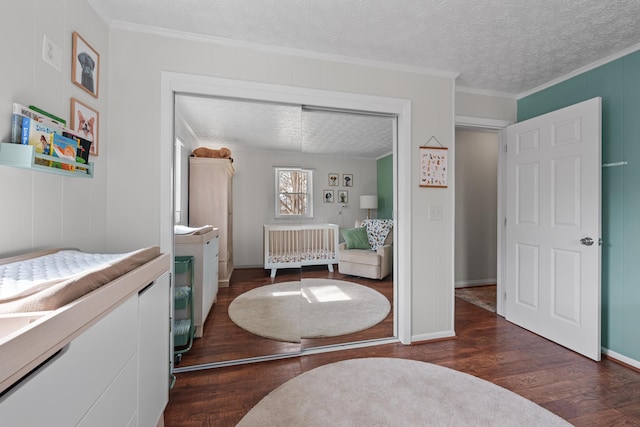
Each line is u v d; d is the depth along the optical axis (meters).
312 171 3.67
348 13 1.71
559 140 2.38
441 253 2.48
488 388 1.76
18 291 0.72
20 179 1.09
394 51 2.14
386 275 4.04
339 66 2.23
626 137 2.10
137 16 1.75
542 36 1.93
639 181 2.03
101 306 0.78
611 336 2.17
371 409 1.56
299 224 2.40
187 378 1.88
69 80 1.42
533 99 2.80
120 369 0.90
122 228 1.83
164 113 1.89
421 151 2.42
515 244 2.78
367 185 3.97
